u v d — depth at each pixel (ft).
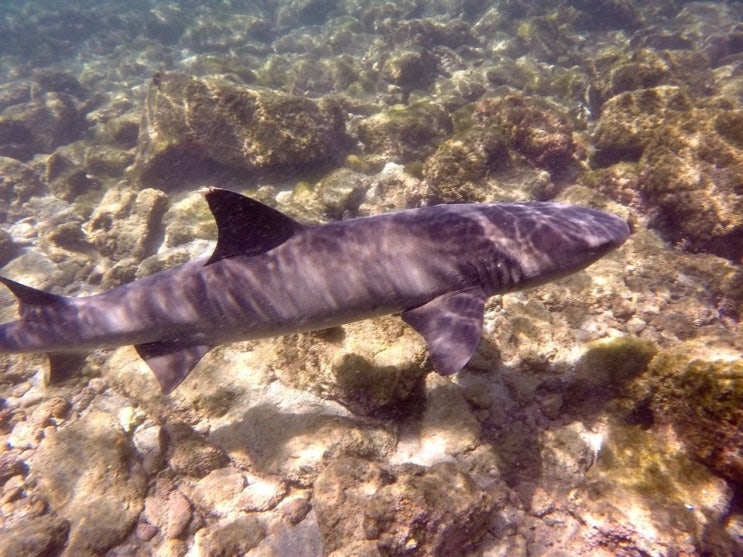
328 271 2.40
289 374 3.00
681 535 2.18
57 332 2.66
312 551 2.47
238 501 2.67
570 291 3.31
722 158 3.68
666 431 2.49
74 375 3.42
